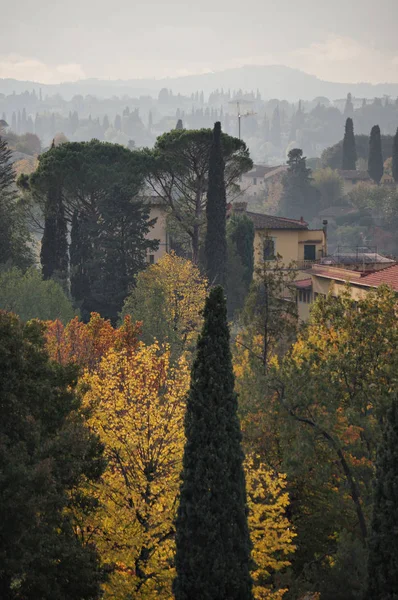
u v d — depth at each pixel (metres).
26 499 49.62
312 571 68.94
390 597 56.12
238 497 55.22
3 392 53.91
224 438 54.84
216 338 55.50
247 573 54.91
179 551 55.12
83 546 59.81
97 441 60.28
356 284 131.00
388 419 57.59
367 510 70.00
